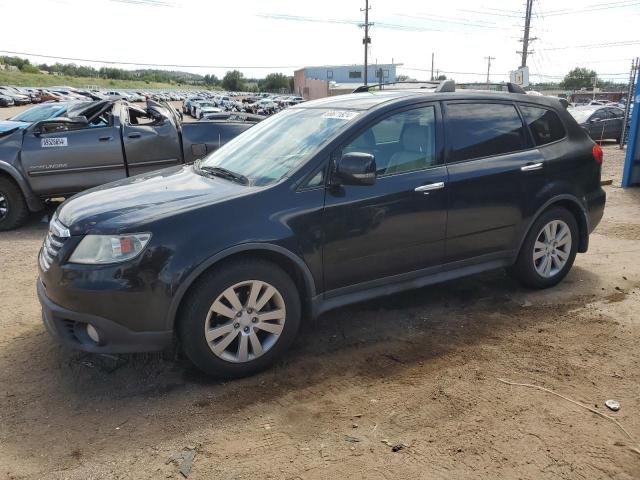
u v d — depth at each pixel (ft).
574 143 16.21
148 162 26.89
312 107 14.75
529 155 15.03
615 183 35.70
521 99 15.47
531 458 8.91
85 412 10.43
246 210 11.14
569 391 10.87
